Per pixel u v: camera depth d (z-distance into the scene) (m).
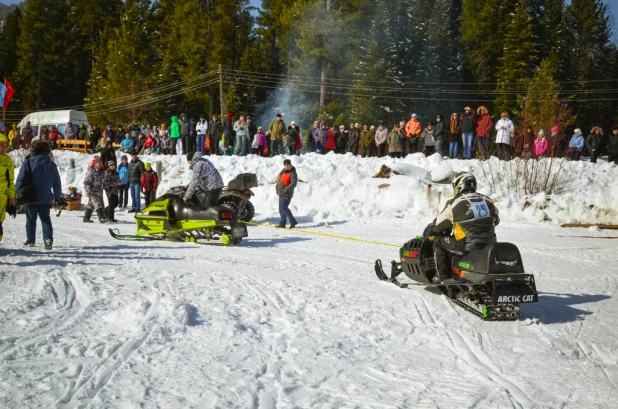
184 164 22.66
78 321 5.41
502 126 19.20
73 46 66.62
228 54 57.62
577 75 50.22
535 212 15.42
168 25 59.03
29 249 9.47
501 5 50.06
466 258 6.44
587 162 19.34
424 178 17.67
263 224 14.24
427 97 48.97
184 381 4.22
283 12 50.19
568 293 7.76
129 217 17.12
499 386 4.42
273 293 6.99
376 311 6.40
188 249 10.58
